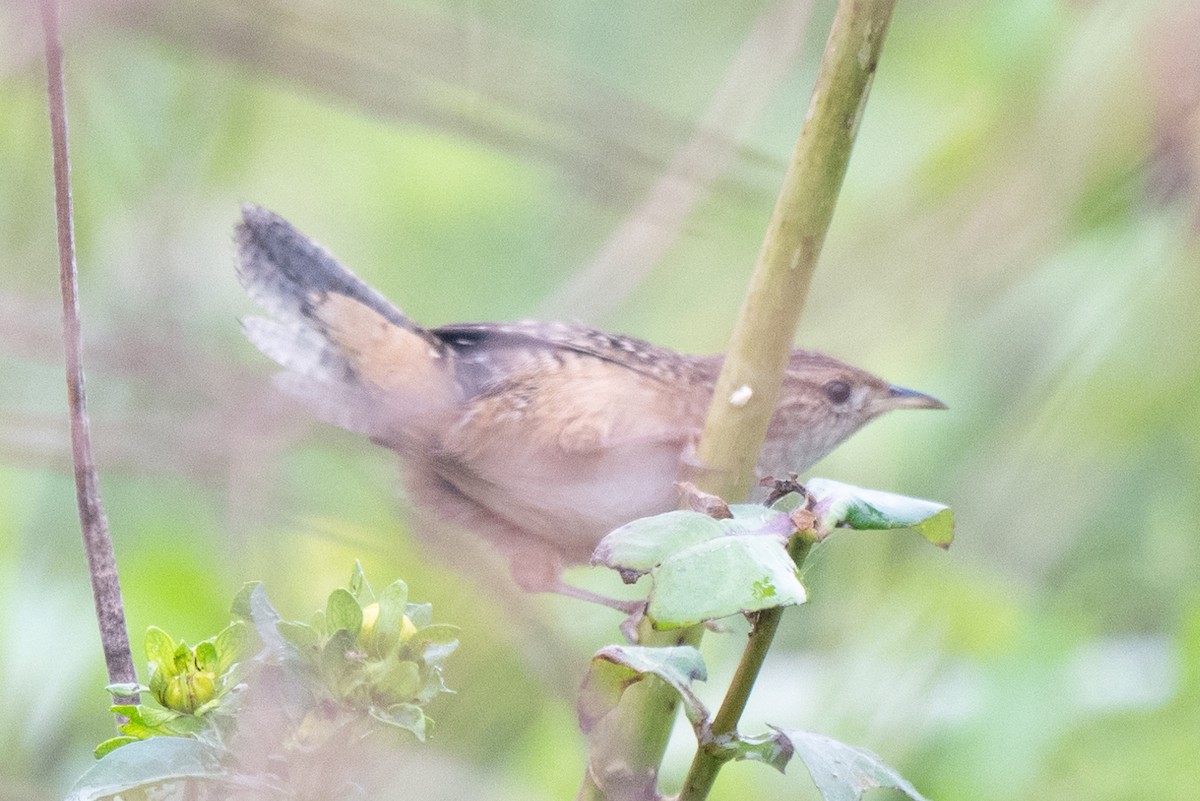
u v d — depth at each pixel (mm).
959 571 8562
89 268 8438
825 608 8734
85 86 9055
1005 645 8125
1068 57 7328
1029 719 7910
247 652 3998
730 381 4699
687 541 3426
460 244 11984
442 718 5625
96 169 9125
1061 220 7078
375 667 3805
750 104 8430
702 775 3590
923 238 7184
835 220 9773
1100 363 8516
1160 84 7008
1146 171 7285
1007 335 8734
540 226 11789
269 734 3729
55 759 7625
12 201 8914
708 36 11719
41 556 8398
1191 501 8945
